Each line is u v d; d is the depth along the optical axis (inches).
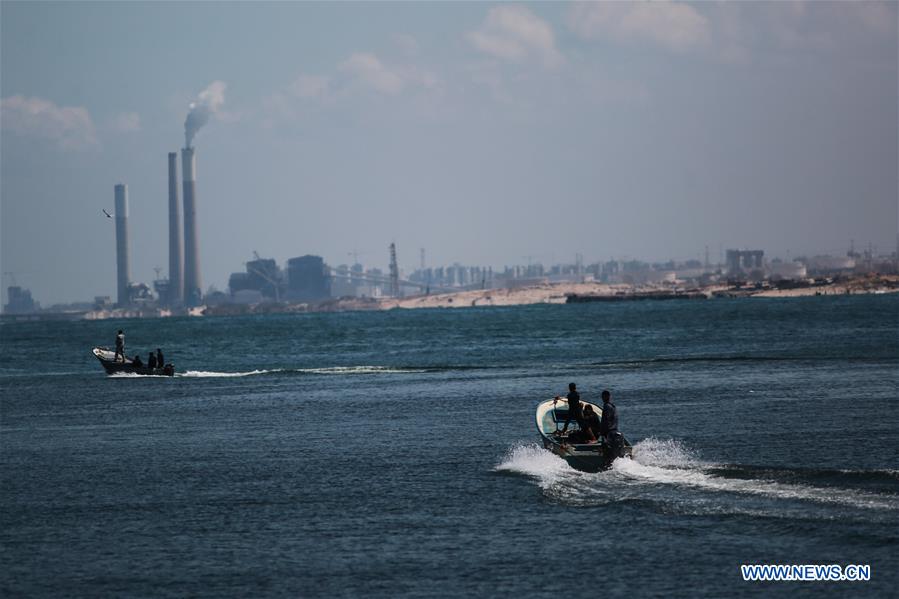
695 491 5017.2
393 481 5565.9
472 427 7677.2
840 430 6968.5
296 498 5221.5
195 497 5324.8
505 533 4421.8
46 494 5526.6
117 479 5920.3
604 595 3666.3
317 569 4035.4
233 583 3907.5
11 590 3897.6
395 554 4188.0
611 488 5152.6
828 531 4281.5
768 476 5285.4
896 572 3796.8
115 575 4033.0
